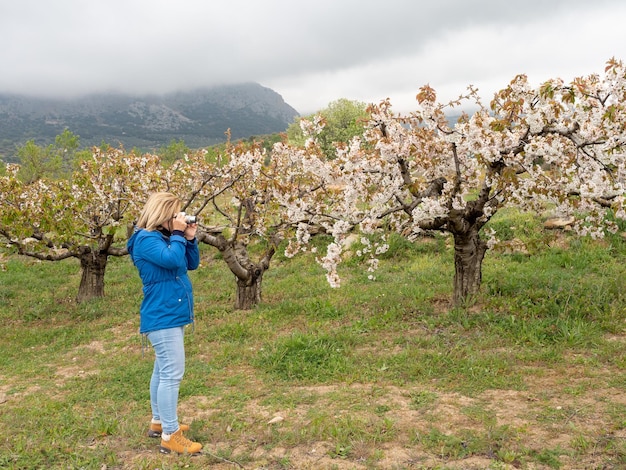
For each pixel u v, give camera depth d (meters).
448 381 5.83
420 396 5.39
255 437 4.65
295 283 12.47
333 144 7.92
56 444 4.68
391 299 9.54
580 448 3.96
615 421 4.41
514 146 6.67
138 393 6.35
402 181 7.70
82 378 7.30
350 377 6.25
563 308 7.70
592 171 7.38
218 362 7.38
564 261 11.03
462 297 8.61
